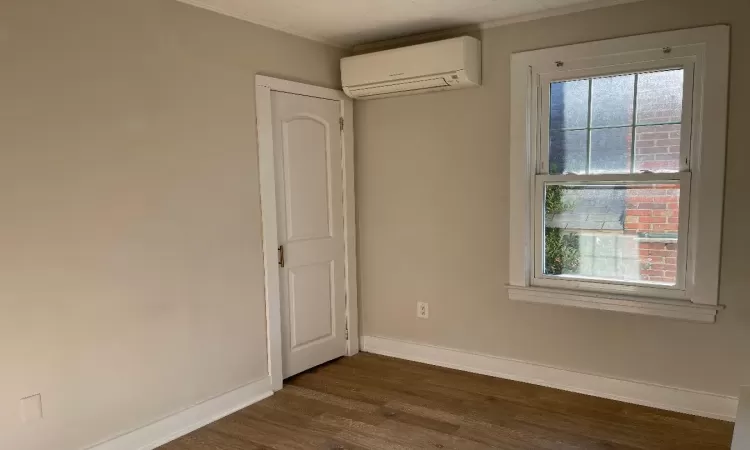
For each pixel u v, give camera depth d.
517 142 3.20
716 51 2.61
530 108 3.17
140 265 2.58
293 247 3.47
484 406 3.02
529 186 3.21
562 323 3.20
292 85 3.35
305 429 2.80
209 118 2.87
